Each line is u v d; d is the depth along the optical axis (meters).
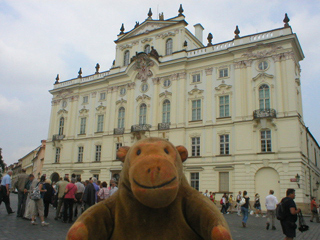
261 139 30.77
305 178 29.92
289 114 29.70
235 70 33.69
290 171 28.50
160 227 2.62
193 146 35.06
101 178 40.78
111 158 40.62
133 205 2.66
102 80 44.41
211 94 35.12
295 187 27.86
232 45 35.03
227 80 34.47
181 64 37.56
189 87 36.91
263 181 29.69
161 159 2.44
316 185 39.66
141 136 38.19
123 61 44.19
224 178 32.38
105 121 42.88
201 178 33.47
